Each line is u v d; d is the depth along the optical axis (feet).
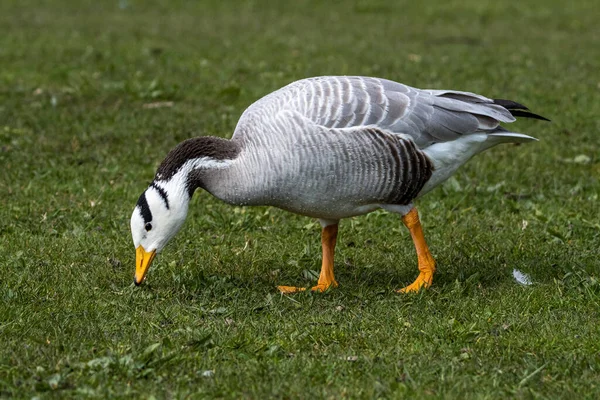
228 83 77.41
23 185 51.03
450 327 32.58
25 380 27.86
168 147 58.85
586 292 36.01
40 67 82.74
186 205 35.47
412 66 85.66
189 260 41.09
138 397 26.96
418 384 27.86
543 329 32.42
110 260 40.37
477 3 127.75
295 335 31.96
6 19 112.27
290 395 27.09
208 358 29.78
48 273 38.34
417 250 37.73
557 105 71.20
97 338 31.42
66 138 60.03
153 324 32.76
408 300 36.24
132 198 49.24
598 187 51.29
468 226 45.55
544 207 48.26
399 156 35.17
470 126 36.58
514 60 89.86
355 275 39.58
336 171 34.37
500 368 29.14
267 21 116.06
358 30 109.50
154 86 73.36
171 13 121.90
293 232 45.29
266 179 34.32
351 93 35.17
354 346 31.17
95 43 96.22
